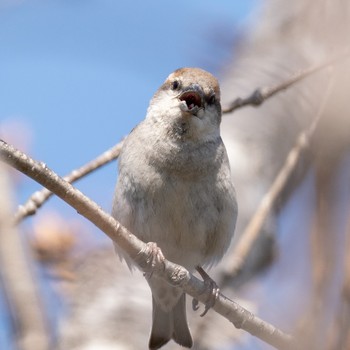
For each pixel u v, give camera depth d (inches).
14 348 216.5
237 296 388.5
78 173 369.1
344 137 184.9
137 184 381.4
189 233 385.4
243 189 454.6
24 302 220.2
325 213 174.2
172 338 385.1
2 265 224.7
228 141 475.8
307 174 193.6
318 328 165.9
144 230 382.9
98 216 288.7
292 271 181.8
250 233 363.9
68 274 339.6
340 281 168.1
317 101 402.3
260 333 305.3
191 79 406.9
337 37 255.4
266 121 474.0
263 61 493.0
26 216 309.9
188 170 382.9
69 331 336.5
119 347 344.5
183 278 325.4
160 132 389.1
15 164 259.9
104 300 358.6
